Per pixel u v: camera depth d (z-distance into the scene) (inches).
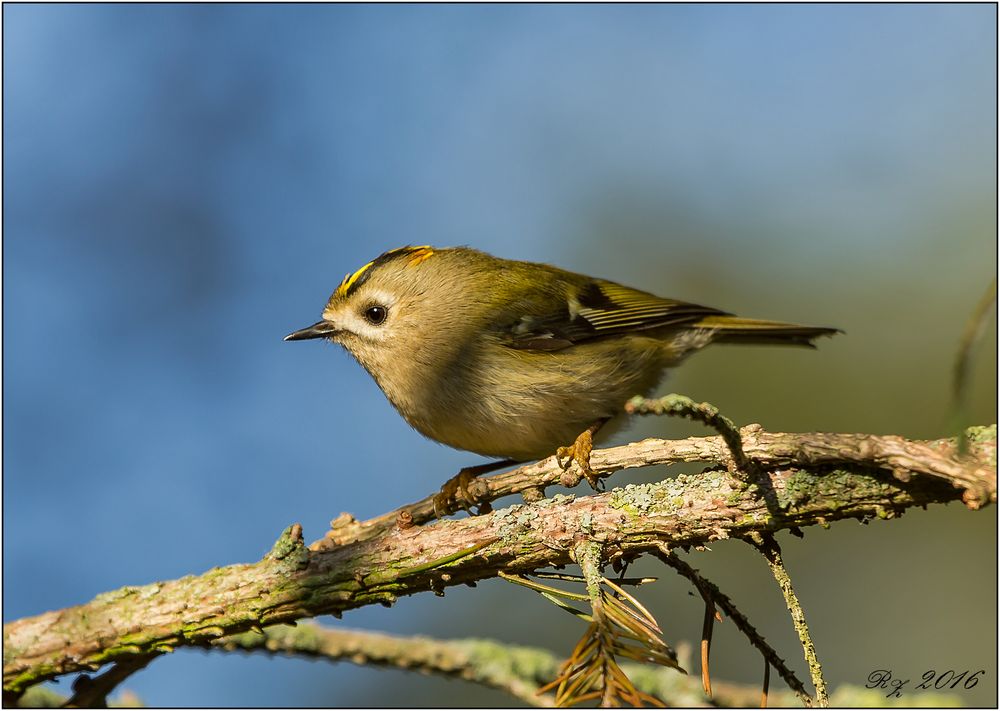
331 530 277.3
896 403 502.6
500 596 484.4
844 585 462.3
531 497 279.3
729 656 453.7
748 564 469.4
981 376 478.6
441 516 299.1
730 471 223.8
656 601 467.5
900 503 210.1
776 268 556.1
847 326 526.9
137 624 247.4
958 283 517.0
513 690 296.7
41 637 247.8
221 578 250.1
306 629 300.7
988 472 194.5
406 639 303.7
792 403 511.2
